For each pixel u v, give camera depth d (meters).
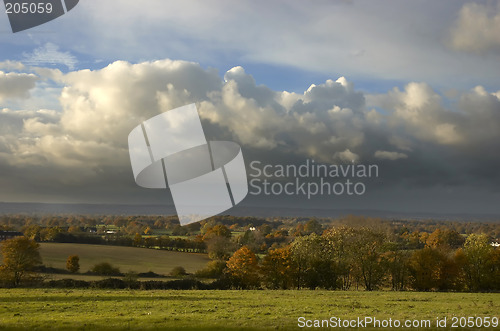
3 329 20.91
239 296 39.09
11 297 34.84
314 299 37.34
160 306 30.39
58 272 72.00
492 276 63.97
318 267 63.38
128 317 24.75
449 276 63.50
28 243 59.00
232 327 21.70
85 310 28.16
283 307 30.88
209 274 74.38
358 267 65.88
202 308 29.67
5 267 56.56
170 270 78.88
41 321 23.33
